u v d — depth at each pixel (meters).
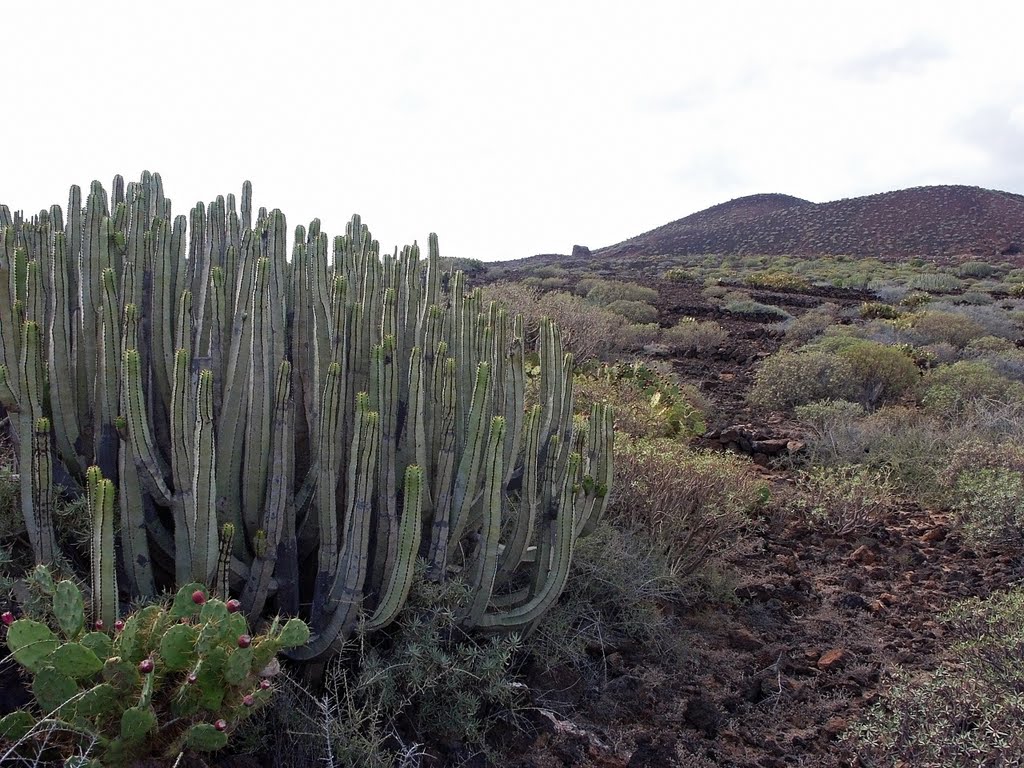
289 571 2.92
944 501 6.08
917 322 16.45
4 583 2.56
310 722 2.53
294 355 3.18
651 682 3.31
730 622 3.98
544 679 3.21
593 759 2.85
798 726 3.24
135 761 2.07
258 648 2.25
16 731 2.01
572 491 3.07
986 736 2.77
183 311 2.94
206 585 2.66
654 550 4.12
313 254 3.15
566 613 3.52
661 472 4.66
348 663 2.87
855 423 7.68
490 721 2.87
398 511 3.08
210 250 3.59
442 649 2.96
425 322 3.56
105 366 2.93
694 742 3.05
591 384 7.57
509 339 3.68
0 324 2.92
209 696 2.14
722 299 24.38
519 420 3.30
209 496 2.61
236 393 2.90
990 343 13.83
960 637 3.80
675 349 13.75
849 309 21.08
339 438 2.79
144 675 2.05
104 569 2.27
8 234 3.21
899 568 4.91
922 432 7.25
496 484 2.91
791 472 6.80
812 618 4.16
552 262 59.38
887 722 3.00
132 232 3.31
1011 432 7.50
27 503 2.72
